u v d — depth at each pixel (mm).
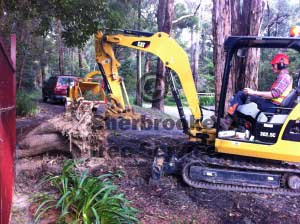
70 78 15328
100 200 3311
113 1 12172
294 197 4637
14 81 4273
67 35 6805
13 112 4121
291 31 4602
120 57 25656
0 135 2646
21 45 14578
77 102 5582
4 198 2721
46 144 5230
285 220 3916
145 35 6211
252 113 4691
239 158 4918
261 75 12703
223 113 5031
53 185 4168
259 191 4703
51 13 6820
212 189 4746
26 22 12938
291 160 4496
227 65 4617
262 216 3980
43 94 16656
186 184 4809
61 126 5234
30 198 3828
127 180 4805
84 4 6367
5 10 7848
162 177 4973
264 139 4555
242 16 7312
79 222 3188
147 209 3932
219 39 7129
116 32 6777
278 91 4543
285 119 4469
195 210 4035
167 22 14750
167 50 5590
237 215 3975
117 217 3240
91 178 3791
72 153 5316
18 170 4703
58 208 3561
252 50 6855
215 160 4832
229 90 7023
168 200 4238
